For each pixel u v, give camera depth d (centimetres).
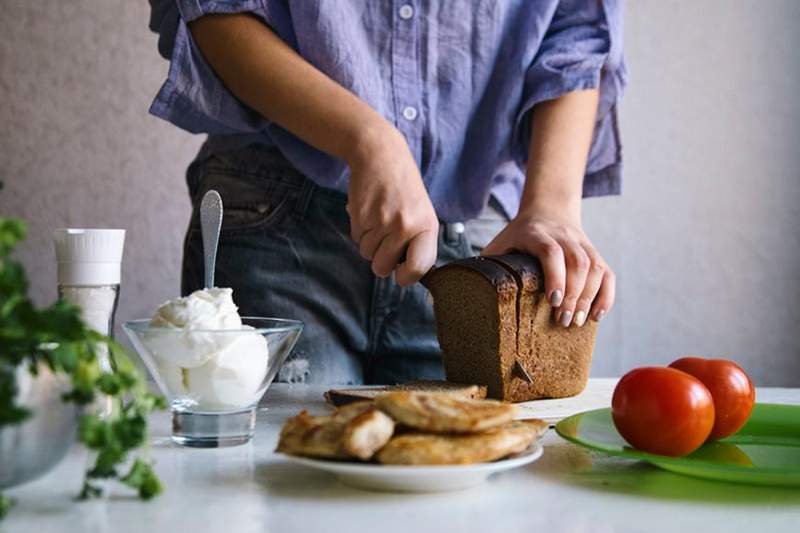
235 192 160
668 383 91
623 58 171
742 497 79
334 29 152
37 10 267
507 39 162
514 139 165
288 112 141
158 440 98
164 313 94
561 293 132
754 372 291
